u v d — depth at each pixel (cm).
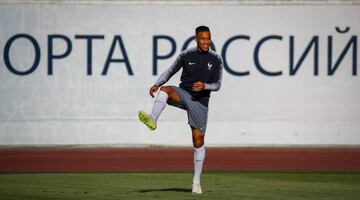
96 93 4697
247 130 4747
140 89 4703
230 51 4703
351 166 3962
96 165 3925
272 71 4734
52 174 3553
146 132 4719
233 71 4716
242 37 4706
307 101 4762
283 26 4722
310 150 4622
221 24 4688
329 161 4147
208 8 4672
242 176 3512
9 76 4647
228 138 4738
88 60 4678
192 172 3669
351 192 2955
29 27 4644
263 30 4709
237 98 4725
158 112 2736
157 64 4688
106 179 3369
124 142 4719
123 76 4694
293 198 2761
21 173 3591
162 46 4681
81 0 4644
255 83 4731
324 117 4775
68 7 4647
